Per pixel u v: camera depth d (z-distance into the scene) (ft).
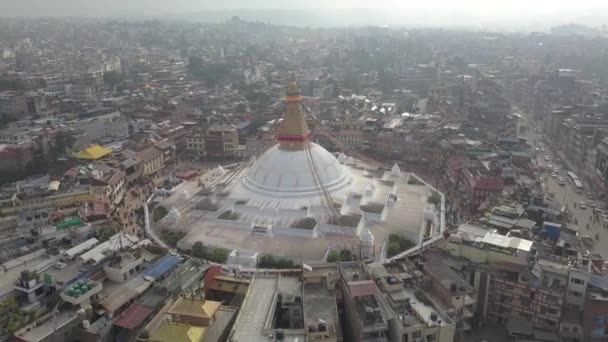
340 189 513.04
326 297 299.38
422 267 334.24
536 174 621.31
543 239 372.17
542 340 308.81
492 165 569.23
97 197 496.64
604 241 460.96
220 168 605.73
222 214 472.85
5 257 342.23
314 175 501.56
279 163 509.76
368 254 397.80
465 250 352.08
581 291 312.91
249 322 273.33
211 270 335.67
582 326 306.35
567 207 545.85
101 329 272.72
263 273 344.28
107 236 374.02
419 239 435.12
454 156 629.51
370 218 467.93
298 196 491.31
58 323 274.16
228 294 328.08
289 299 296.51
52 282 301.22
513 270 328.49
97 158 630.74
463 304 299.38
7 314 273.33
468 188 537.65
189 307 267.18
